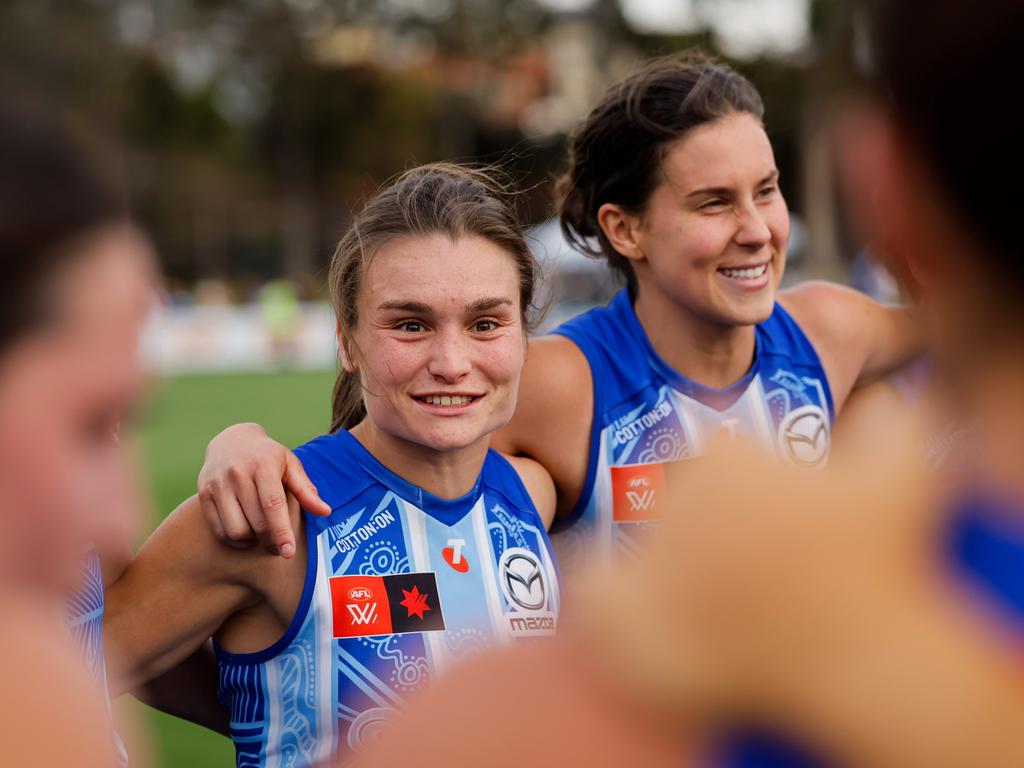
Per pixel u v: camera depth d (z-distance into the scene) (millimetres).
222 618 1907
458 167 2309
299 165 40688
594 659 607
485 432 1998
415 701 643
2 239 625
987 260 629
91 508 695
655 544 616
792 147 30547
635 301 2736
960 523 627
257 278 41281
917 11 615
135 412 721
